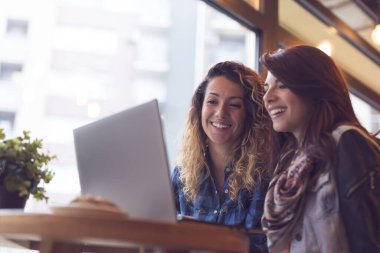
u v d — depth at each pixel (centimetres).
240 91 183
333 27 352
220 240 96
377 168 123
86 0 256
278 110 143
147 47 284
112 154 115
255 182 171
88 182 122
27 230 92
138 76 266
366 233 116
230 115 180
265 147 175
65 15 244
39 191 134
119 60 264
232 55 277
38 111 211
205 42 281
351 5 372
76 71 237
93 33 255
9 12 216
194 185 179
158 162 104
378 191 121
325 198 125
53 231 90
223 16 267
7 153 130
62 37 239
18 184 129
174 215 101
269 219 135
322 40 339
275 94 144
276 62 143
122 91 250
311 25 331
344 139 128
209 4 261
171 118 208
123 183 111
